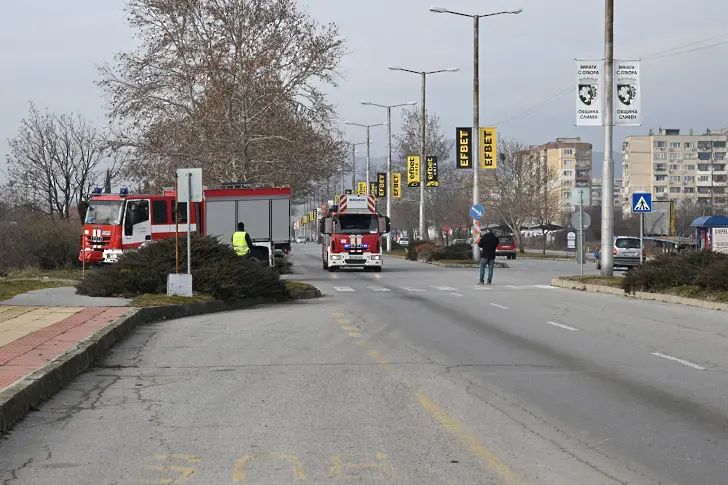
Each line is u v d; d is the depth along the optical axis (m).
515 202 138.25
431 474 10.62
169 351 21.89
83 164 93.38
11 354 18.45
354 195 70.44
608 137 48.06
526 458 11.35
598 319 29.70
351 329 26.86
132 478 10.54
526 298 40.09
